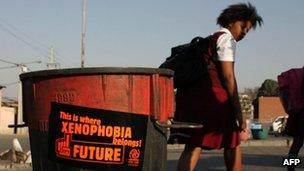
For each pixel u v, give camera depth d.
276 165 10.45
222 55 4.23
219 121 4.34
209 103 4.33
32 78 3.61
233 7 4.55
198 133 4.35
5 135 41.72
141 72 3.46
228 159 4.50
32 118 3.63
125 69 3.42
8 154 12.92
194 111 4.37
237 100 4.26
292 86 6.89
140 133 3.46
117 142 3.39
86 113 3.39
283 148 17.70
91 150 3.37
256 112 76.69
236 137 4.38
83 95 3.40
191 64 4.34
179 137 4.44
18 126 3.81
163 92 3.62
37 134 3.57
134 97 3.44
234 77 4.26
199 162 11.09
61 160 3.42
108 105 3.39
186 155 4.41
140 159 3.46
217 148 4.36
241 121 4.30
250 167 10.05
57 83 3.46
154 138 3.53
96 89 3.39
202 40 4.36
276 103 74.12
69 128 3.41
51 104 3.47
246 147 18.55
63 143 3.42
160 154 3.60
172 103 3.80
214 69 4.34
